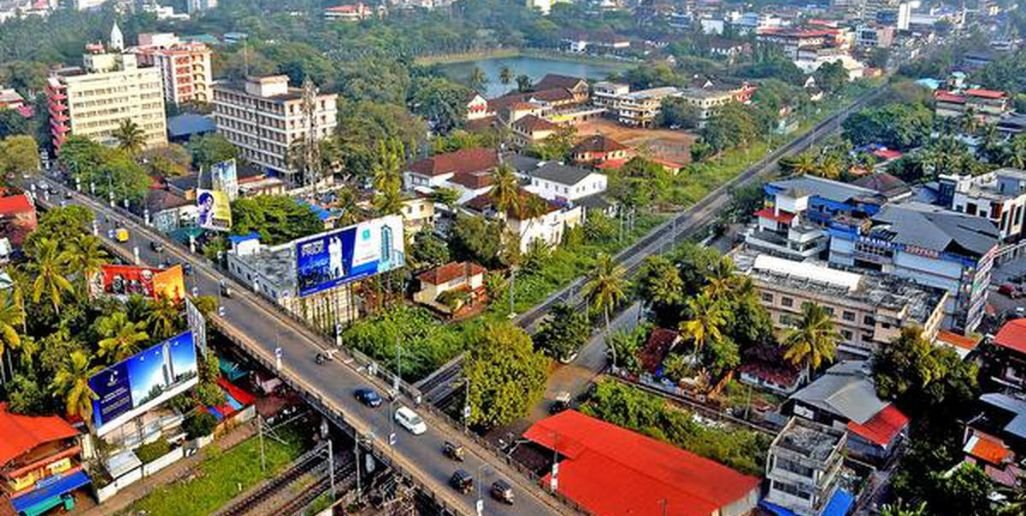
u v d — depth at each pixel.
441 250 177.38
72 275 143.62
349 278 153.38
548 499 102.12
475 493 102.44
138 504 109.62
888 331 142.00
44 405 114.75
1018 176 191.50
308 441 123.94
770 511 107.19
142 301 132.12
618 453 113.62
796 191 182.25
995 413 121.62
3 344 117.81
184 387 120.31
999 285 176.75
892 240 160.75
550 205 199.75
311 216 183.25
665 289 152.88
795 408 126.56
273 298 151.50
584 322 149.25
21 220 183.62
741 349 144.62
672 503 103.44
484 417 121.75
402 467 106.69
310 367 129.25
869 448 120.50
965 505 101.25
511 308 168.12
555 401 134.62
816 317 132.50
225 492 113.19
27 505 104.31
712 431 125.75
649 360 142.12
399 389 124.75
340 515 111.12
